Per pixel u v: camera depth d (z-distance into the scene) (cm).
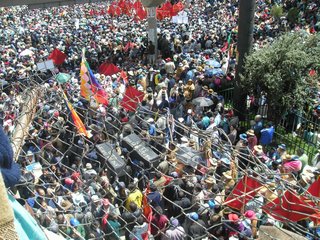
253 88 1792
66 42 3244
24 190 370
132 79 2133
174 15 3397
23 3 3159
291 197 283
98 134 391
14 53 2919
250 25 1773
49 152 441
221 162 332
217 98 1778
